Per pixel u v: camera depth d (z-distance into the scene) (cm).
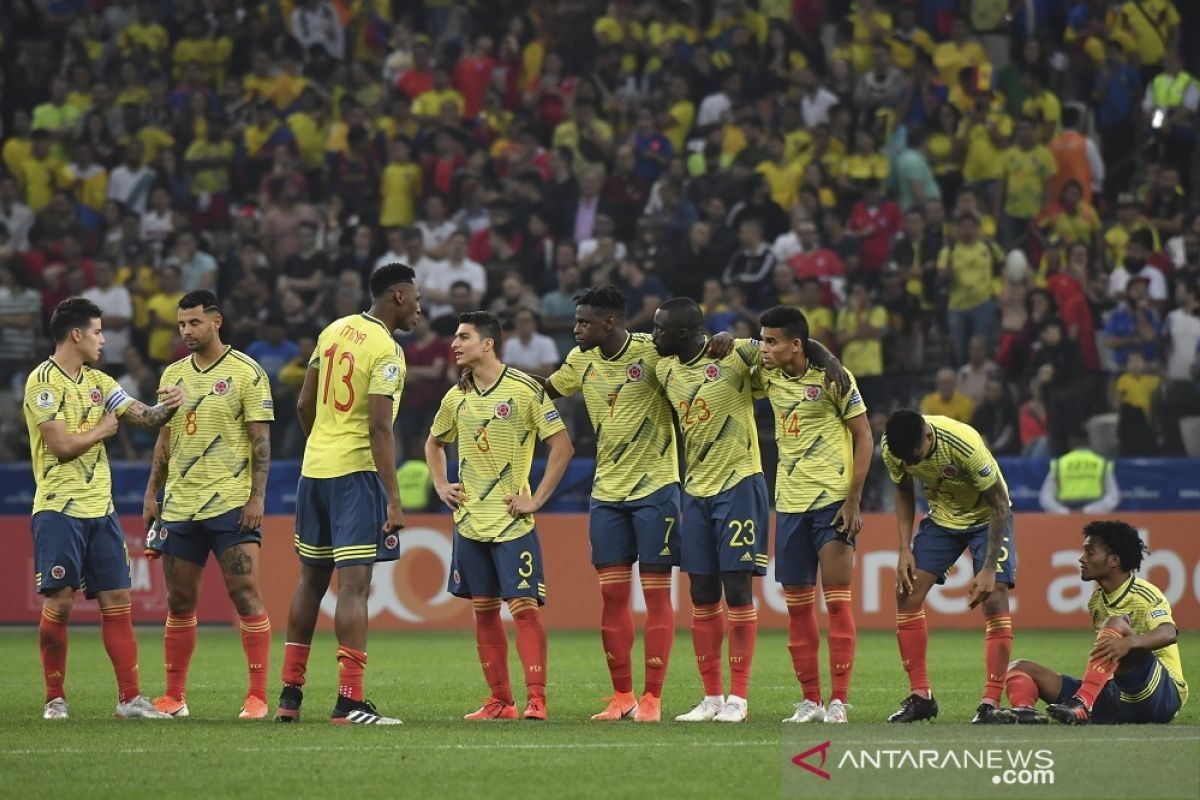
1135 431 6309
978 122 7525
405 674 4409
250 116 8450
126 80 8694
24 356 7394
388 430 3072
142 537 6241
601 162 7831
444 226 7694
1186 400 6341
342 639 3078
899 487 3294
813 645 3225
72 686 4075
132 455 6875
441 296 7294
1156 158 7719
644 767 2492
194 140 8406
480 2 8719
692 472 3272
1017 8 8150
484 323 3325
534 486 6206
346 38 8831
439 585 6022
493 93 8356
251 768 2472
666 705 3591
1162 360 6800
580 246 7519
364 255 7506
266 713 3253
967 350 6800
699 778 2397
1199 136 7700
